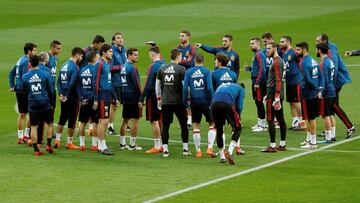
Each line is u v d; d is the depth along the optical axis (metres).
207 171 57.91
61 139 71.19
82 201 49.94
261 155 63.62
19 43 123.88
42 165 60.00
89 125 73.25
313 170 58.03
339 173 57.09
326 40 71.81
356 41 123.56
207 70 62.91
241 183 54.31
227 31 133.00
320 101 67.88
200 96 63.03
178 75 63.09
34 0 169.25
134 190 52.53
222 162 60.66
